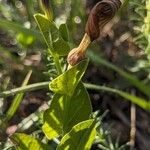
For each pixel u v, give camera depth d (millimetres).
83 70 150
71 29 316
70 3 325
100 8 140
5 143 217
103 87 245
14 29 263
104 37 330
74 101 163
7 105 264
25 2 323
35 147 172
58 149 163
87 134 162
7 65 286
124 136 280
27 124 234
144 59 309
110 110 295
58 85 153
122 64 314
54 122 166
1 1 322
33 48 293
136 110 299
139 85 267
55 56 153
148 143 283
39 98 278
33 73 281
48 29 147
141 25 264
